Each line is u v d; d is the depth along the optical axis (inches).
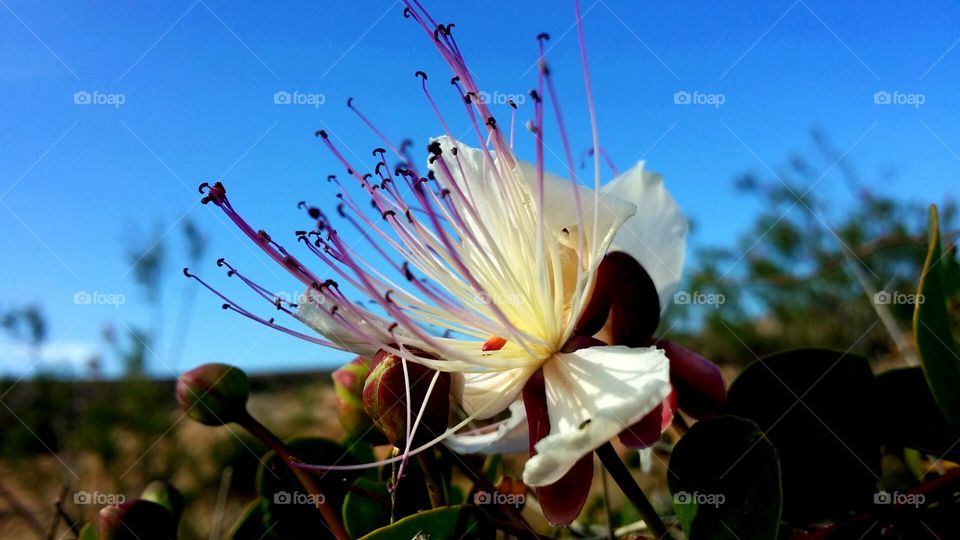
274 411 27.2
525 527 5.3
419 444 5.2
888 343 12.7
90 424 21.9
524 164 5.5
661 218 6.4
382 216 5.6
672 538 6.2
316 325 5.2
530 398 5.4
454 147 5.6
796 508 5.6
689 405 5.7
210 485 22.0
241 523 6.5
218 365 6.3
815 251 18.1
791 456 5.7
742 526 4.8
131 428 22.4
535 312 5.4
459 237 5.6
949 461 6.0
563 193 5.4
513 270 5.5
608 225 5.3
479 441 6.0
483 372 5.4
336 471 6.7
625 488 5.1
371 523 6.0
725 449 5.0
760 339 19.7
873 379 5.7
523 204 5.5
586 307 5.4
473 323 5.5
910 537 5.2
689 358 5.7
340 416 6.3
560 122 5.2
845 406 5.7
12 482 21.2
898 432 5.6
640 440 4.9
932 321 5.3
